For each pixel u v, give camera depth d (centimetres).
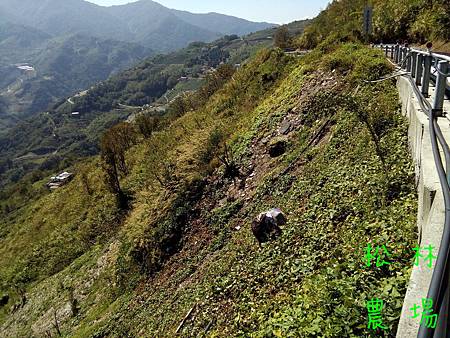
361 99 1102
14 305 1997
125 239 1590
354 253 554
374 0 2369
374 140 820
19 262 2398
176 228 1345
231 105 2197
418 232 495
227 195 1348
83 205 2525
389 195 648
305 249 715
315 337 425
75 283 1694
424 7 1838
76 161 7406
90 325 1272
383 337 373
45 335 1461
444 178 383
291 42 3080
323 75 1523
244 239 990
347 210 717
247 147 1492
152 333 933
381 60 1259
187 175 1592
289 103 1552
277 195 1102
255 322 627
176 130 2497
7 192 6762
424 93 737
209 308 804
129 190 2228
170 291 1095
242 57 15025
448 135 544
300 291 584
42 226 2738
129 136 3023
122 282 1397
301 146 1246
